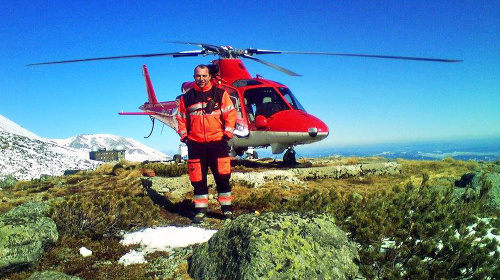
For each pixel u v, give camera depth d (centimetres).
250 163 1192
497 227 500
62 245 491
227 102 607
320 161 1274
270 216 400
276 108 1061
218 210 684
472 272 388
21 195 984
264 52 1072
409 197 534
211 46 1036
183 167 909
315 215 417
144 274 408
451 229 436
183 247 489
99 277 405
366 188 854
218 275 370
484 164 1176
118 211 585
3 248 403
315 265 364
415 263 384
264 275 335
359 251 416
